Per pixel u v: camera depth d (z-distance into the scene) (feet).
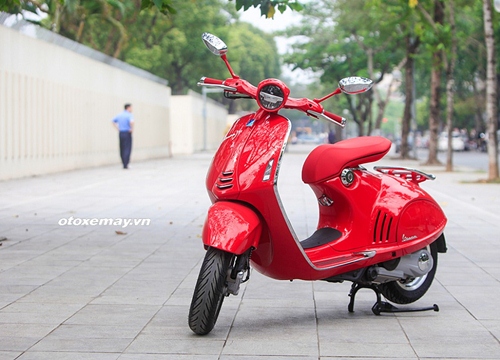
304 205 46.21
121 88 107.76
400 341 17.04
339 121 18.72
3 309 19.89
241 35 270.87
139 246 30.42
